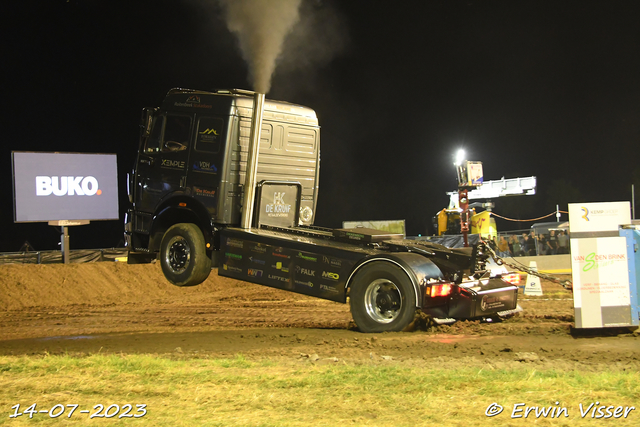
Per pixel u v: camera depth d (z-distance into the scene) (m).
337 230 9.19
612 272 7.56
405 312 7.79
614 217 7.60
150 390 4.90
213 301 14.79
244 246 9.48
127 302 15.17
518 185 31.52
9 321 11.37
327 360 6.12
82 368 5.78
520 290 14.83
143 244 11.31
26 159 18.06
